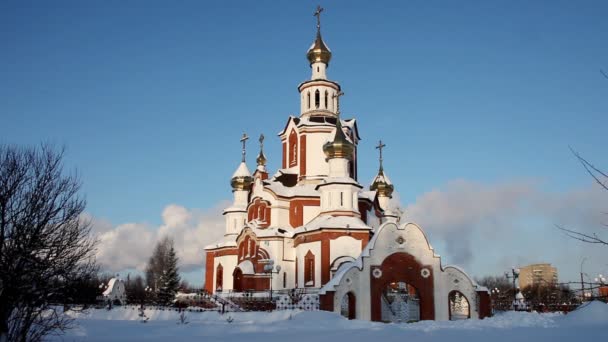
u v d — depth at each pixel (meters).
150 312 55.09
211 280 75.50
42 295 21.41
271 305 54.69
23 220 20.88
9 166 21.55
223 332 34.56
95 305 61.62
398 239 49.56
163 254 127.94
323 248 59.28
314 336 30.77
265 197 69.19
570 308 55.56
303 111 75.69
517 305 61.19
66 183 23.58
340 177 64.44
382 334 31.70
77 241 28.44
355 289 47.06
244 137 79.69
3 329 19.83
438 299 49.00
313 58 76.56
